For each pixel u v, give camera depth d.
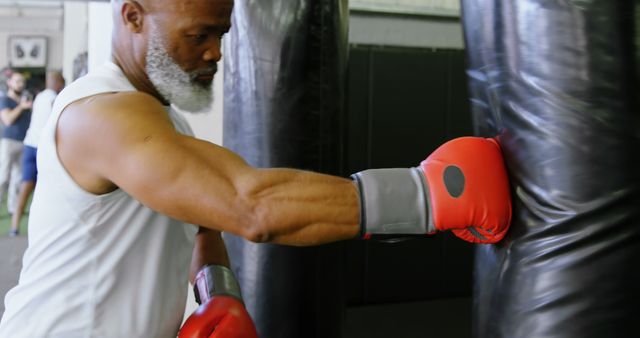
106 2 2.69
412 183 0.92
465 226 0.93
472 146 0.97
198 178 0.85
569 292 0.94
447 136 4.14
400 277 4.17
